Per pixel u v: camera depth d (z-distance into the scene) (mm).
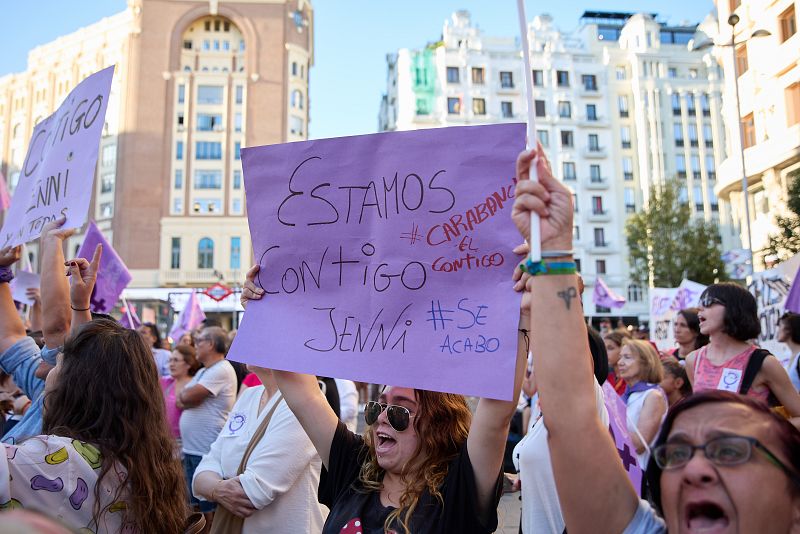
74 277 3094
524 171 1710
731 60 29391
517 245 2137
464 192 2252
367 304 2354
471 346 2111
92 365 2264
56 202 3293
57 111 3650
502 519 6039
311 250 2510
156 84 52688
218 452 3449
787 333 5352
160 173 51812
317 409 2678
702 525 1346
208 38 54219
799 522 1335
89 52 55688
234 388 5469
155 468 2271
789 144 24922
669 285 35344
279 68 53844
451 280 2225
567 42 62156
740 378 3818
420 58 57875
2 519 792
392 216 2369
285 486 3146
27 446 1994
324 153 2535
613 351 4883
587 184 57438
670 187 37500
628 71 59719
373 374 2240
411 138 2375
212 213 51688
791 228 21719
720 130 58531
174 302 26500
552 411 1594
